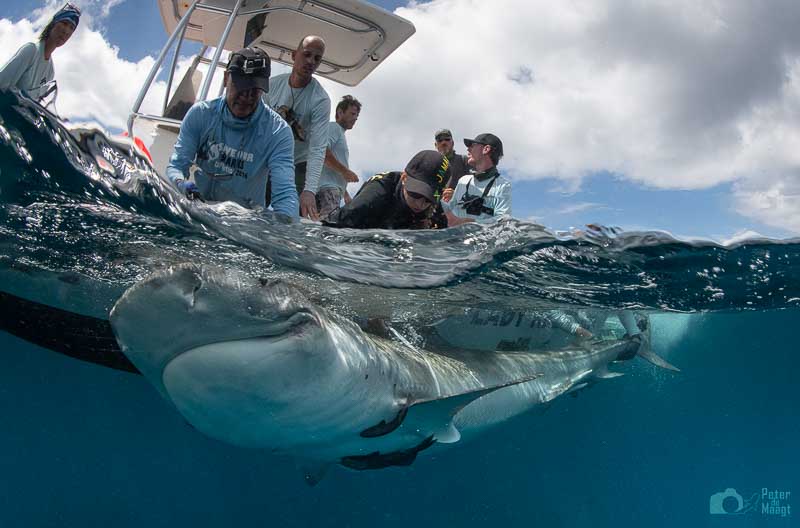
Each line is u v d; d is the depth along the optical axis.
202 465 6.62
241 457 6.36
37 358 4.60
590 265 2.80
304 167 3.32
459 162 3.79
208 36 3.80
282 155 2.43
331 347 1.63
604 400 10.86
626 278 3.08
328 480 7.10
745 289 3.65
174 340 1.30
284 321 1.42
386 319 3.18
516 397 3.18
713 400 12.43
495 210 3.16
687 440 13.98
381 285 2.60
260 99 2.36
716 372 10.99
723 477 12.84
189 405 1.45
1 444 6.27
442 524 7.62
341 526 7.52
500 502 8.63
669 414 13.13
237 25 3.68
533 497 9.23
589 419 13.16
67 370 4.89
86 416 6.10
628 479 12.38
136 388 5.25
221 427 1.56
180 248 2.35
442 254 2.56
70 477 6.43
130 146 1.88
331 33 3.67
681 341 7.48
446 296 2.99
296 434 1.73
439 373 2.44
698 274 3.19
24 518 5.99
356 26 3.56
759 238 2.86
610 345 4.18
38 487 6.34
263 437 1.67
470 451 8.24
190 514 6.82
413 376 2.19
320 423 1.74
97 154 1.82
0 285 2.84
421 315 3.26
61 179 1.89
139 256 2.47
